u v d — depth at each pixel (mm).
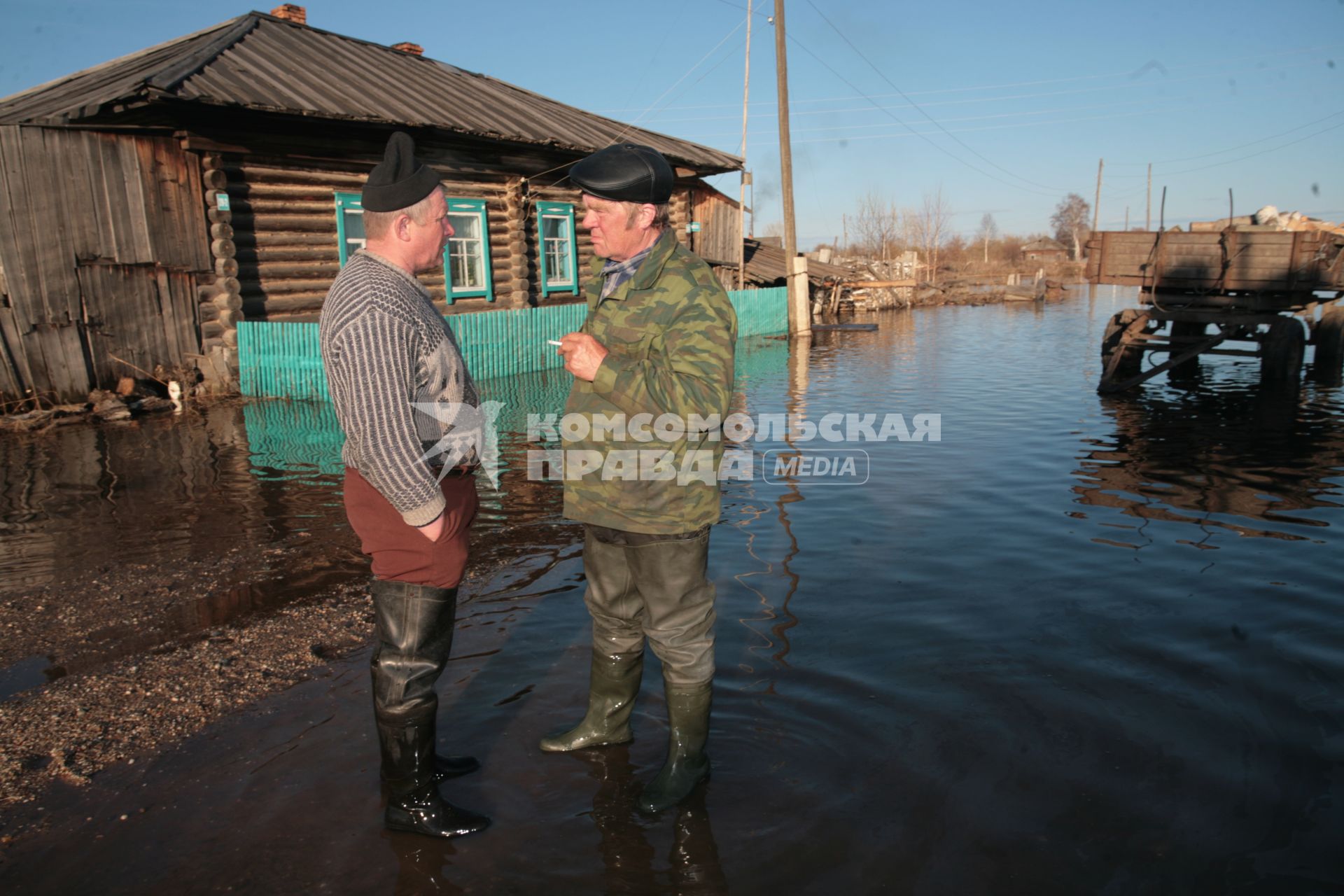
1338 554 4582
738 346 19188
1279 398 10508
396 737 2258
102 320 9938
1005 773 2559
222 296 10930
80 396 9789
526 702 3023
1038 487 6199
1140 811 2367
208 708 2961
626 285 2406
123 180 10031
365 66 14430
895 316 31078
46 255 9453
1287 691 3059
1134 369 12297
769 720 2875
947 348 18219
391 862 2195
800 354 17312
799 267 21531
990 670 3238
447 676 3217
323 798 2451
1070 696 3033
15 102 13625
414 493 2113
